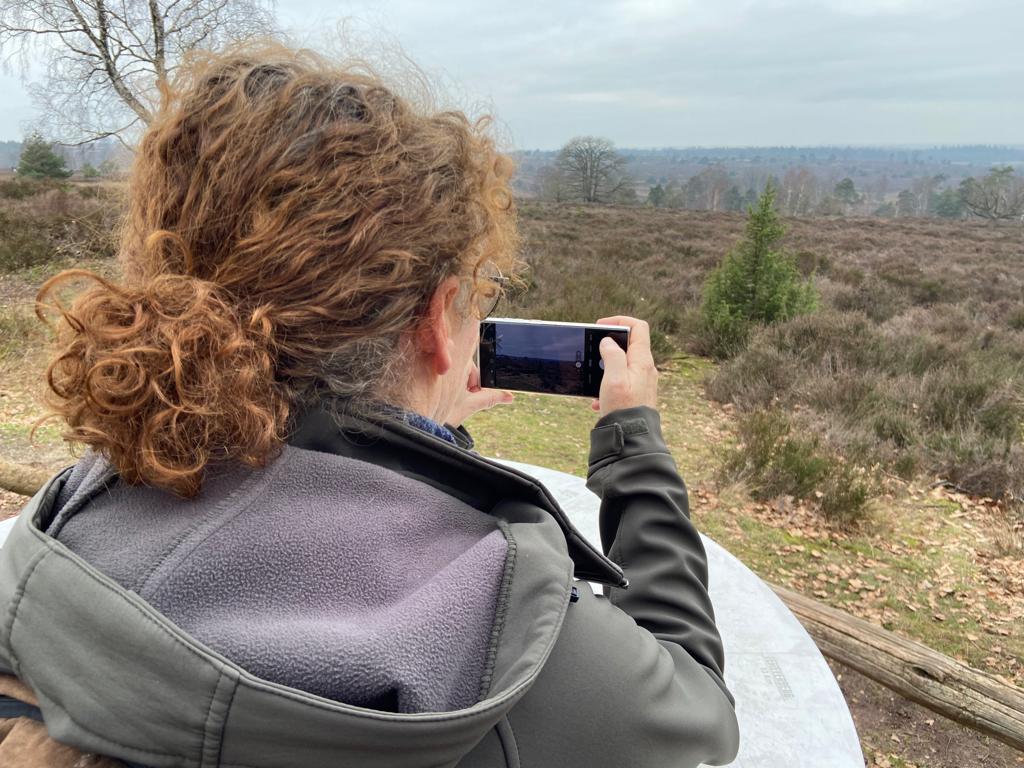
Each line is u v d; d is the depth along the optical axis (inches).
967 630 131.4
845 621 93.4
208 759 15.3
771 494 173.2
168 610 16.7
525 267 27.0
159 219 20.6
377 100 21.5
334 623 17.0
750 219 317.1
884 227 1096.8
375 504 19.6
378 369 20.6
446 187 21.4
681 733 20.8
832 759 52.2
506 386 42.3
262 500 18.5
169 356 17.5
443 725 15.9
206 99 20.8
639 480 28.5
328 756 15.5
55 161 950.4
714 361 299.6
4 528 70.5
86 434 18.1
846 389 236.2
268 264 18.8
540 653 18.3
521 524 21.7
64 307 18.8
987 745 108.0
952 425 217.0
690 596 26.1
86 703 15.9
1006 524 168.6
